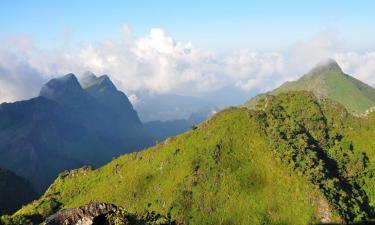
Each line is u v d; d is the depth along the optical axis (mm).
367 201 188875
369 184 199625
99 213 68250
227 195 176750
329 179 180250
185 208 174875
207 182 183125
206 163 191500
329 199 164625
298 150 190875
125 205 191750
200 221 169125
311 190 167625
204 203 175500
